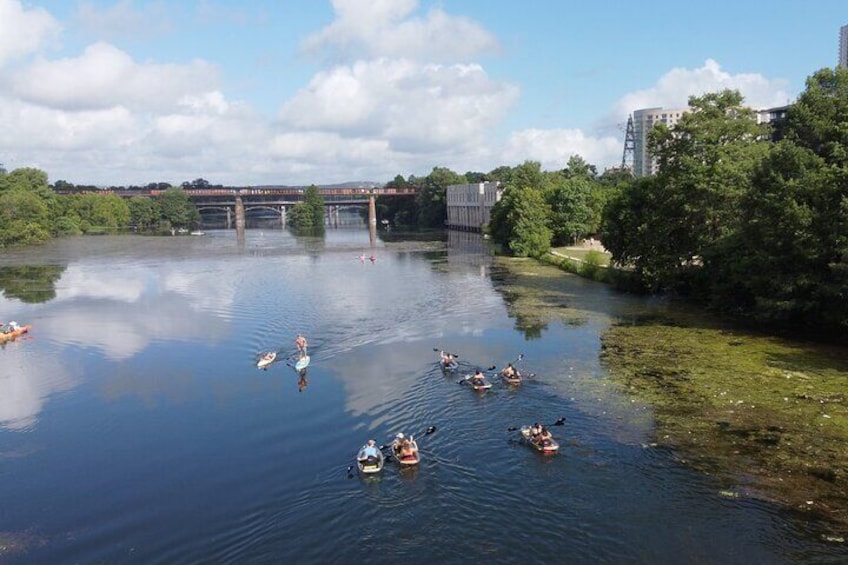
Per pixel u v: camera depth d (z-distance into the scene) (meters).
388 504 28.52
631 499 28.06
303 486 30.67
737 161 63.53
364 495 29.41
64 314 74.69
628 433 35.06
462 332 61.00
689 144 67.50
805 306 49.44
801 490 28.23
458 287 89.25
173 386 46.91
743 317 62.50
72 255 142.12
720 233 66.19
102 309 77.44
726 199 63.91
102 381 48.62
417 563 24.08
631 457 32.12
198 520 28.14
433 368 48.97
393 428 37.34
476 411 39.38
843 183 47.62
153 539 26.80
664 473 30.30
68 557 25.80
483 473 31.05
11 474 33.38
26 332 65.19
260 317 70.75
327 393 44.19
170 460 34.34
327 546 25.50
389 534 26.12
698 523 26.00
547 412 38.72
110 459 34.81
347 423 38.53
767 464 30.75
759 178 55.31
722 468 30.55
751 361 47.22
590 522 26.38
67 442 37.34
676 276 71.69
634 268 87.25
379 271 110.00
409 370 48.72
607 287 85.75
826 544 24.28
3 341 61.44
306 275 106.25
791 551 23.95
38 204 178.62
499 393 42.53
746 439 33.62
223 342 59.72
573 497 28.42
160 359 54.31
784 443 32.97
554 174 192.00
